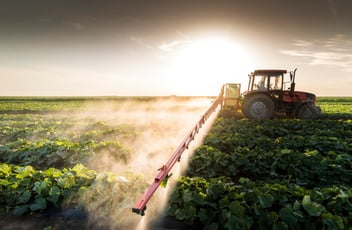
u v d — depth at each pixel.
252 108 13.19
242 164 6.11
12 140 10.46
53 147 7.60
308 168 5.99
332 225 3.42
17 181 4.86
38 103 38.81
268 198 3.87
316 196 3.99
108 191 4.47
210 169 6.04
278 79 13.29
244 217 3.70
